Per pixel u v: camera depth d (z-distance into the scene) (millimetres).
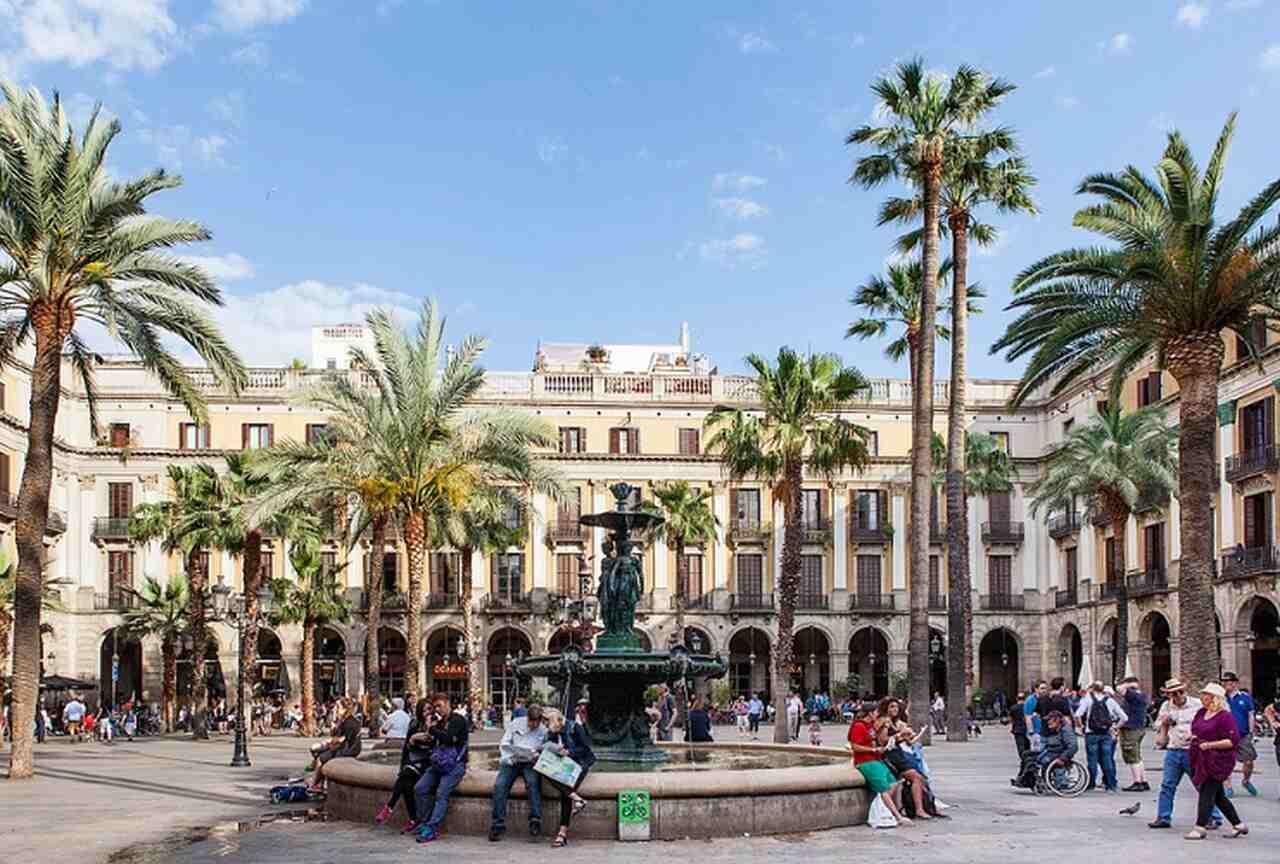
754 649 69750
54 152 25266
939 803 18719
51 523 59875
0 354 27453
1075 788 21422
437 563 67312
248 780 26016
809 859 14273
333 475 34156
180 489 49219
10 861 14859
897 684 65625
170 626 53719
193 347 26609
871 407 68562
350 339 75875
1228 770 15773
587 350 77812
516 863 14078
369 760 20812
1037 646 67688
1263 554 46844
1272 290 23875
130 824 18172
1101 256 25875
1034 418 68688
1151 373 55031
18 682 25562
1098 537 61500
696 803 15867
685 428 68125
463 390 33938
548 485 34781
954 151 37312
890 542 68438
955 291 39000
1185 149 24656
